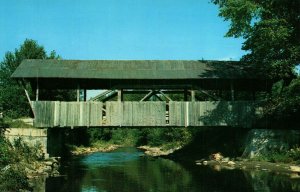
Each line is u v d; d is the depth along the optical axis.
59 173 22.50
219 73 27.52
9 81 42.31
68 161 31.81
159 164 28.78
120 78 26.31
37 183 18.42
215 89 32.09
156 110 27.69
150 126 27.80
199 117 27.80
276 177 19.45
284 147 26.12
